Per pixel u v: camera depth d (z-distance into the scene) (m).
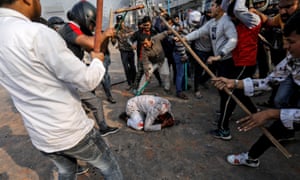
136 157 2.10
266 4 3.28
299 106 1.31
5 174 2.01
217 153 2.07
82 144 1.09
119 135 2.52
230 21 1.99
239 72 2.04
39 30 0.81
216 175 1.80
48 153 1.09
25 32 0.79
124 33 3.98
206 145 2.21
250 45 1.94
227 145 2.19
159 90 3.98
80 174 1.89
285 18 1.84
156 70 3.86
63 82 0.95
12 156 2.29
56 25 2.81
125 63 4.12
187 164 1.95
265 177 1.74
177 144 2.26
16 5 0.86
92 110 2.37
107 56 3.38
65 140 1.02
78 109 1.07
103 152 1.23
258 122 1.22
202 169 1.88
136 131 2.59
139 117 2.64
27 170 2.05
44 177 1.94
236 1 1.81
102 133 2.49
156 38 3.30
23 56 0.80
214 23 2.21
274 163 1.89
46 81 0.88
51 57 0.82
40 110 0.94
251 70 2.06
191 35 2.62
